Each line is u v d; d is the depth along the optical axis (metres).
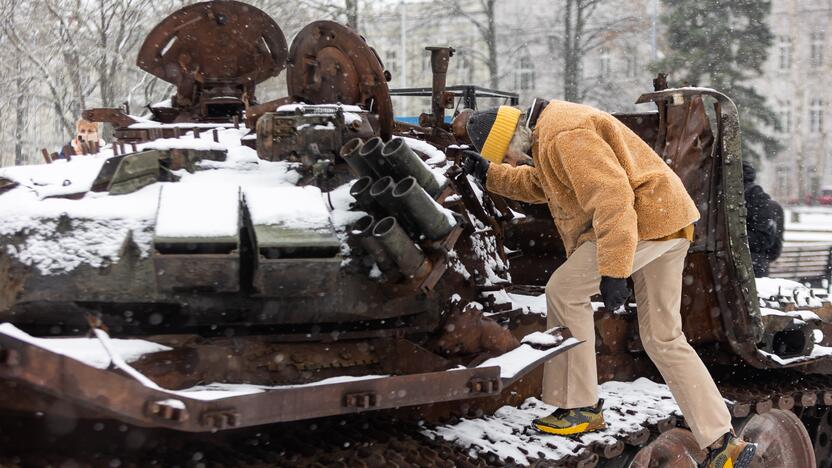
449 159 5.39
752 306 5.42
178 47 5.68
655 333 4.81
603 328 5.37
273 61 5.91
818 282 16.47
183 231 3.60
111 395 3.05
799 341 5.93
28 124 19.59
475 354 4.46
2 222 3.83
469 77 32.28
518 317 4.89
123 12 16.16
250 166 4.39
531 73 31.64
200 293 3.87
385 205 4.06
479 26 28.78
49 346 3.07
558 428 4.64
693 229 4.98
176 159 4.26
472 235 4.84
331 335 4.19
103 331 3.38
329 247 3.78
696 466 5.51
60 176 4.18
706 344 5.76
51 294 3.71
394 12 31.45
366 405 3.57
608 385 5.48
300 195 4.04
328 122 4.41
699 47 26.08
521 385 5.06
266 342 4.05
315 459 4.03
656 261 4.73
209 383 3.72
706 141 5.43
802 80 35.88
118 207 3.91
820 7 35.25
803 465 6.32
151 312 3.95
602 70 29.91
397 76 33.75
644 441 4.92
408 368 4.18
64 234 3.79
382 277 4.18
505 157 4.63
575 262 4.58
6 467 3.49
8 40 16.50
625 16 28.67
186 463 3.88
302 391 3.42
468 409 4.81
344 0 23.14
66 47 15.98
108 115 5.54
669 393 5.41
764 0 26.73
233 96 5.81
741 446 4.83
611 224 4.19
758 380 6.05
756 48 26.09
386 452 4.15
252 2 18.67
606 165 4.25
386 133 5.26
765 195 7.57
